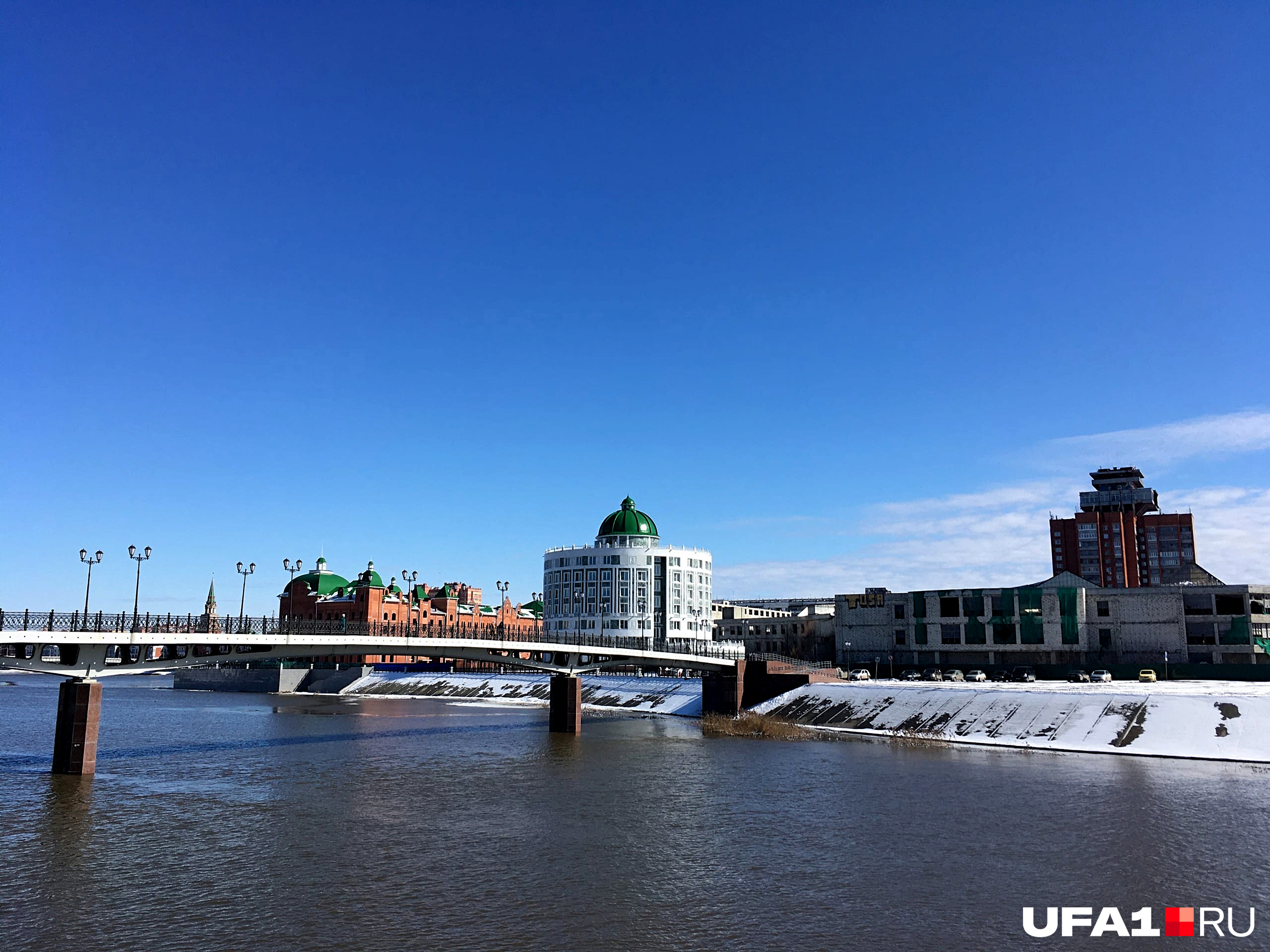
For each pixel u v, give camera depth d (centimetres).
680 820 6450
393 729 12369
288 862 5272
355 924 4281
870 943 4103
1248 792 7444
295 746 10275
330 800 7044
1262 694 10919
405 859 5366
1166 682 14712
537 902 4619
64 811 6438
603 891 4797
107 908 4450
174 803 6794
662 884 4938
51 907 4459
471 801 7081
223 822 6209
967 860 5428
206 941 4050
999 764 9069
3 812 6406
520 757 9569
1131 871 5200
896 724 11962
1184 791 7488
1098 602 17888
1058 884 4975
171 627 7700
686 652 13788
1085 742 10194
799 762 9256
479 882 4947
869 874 5147
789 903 4634
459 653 10356
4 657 7175
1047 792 7469
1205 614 17088
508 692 19050
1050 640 18000
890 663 18075
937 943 4112
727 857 5469
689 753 9956
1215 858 5466
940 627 19125
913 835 6019
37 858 5281
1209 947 4084
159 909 4450
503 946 4034
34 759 8700
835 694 13500
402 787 7638
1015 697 11875
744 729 11956
